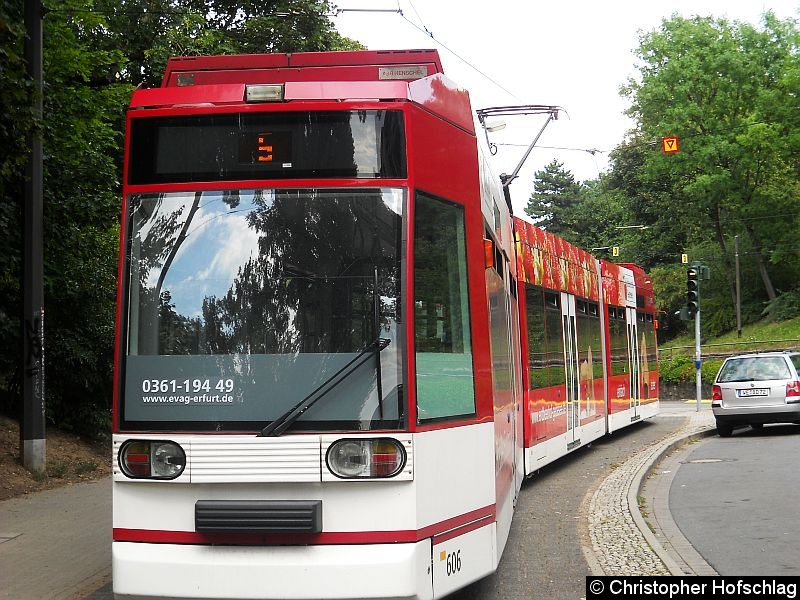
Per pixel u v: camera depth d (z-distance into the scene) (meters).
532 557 8.85
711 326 66.19
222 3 30.30
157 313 5.94
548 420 14.33
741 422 22.28
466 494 6.26
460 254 6.48
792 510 11.13
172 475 5.72
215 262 5.94
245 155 6.00
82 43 19.12
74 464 15.25
